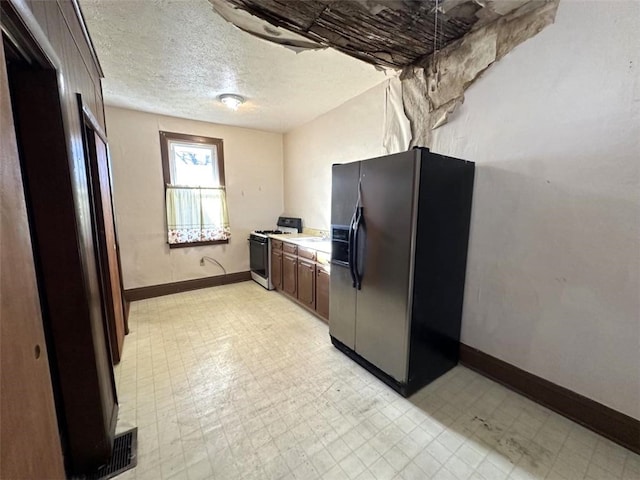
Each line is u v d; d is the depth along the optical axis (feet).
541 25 5.69
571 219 5.61
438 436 5.36
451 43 7.20
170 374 7.22
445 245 6.77
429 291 6.58
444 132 7.69
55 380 4.30
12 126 2.13
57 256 4.09
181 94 10.08
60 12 4.35
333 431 5.47
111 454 4.90
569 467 4.73
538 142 5.95
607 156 5.09
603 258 5.26
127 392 6.55
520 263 6.44
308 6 5.70
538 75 5.83
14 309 2.00
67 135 4.03
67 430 4.44
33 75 3.71
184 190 13.14
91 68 6.84
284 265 12.55
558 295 5.89
